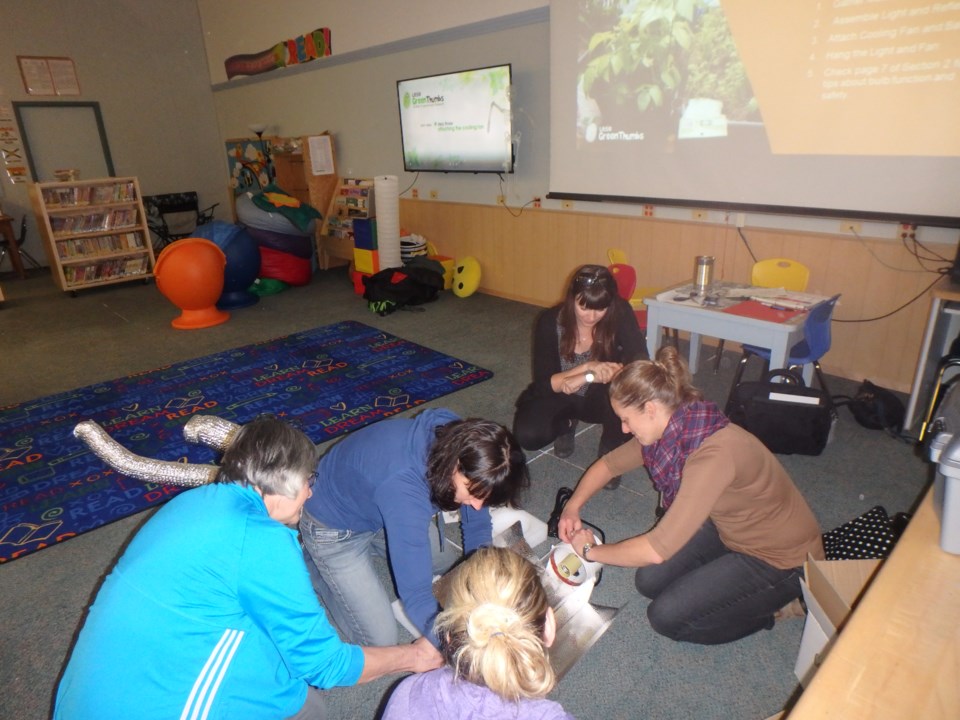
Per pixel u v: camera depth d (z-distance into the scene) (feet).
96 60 24.48
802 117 10.50
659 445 4.99
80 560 7.19
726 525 5.15
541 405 7.98
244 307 17.85
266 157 24.73
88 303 18.99
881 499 7.73
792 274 11.10
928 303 10.31
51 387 12.43
